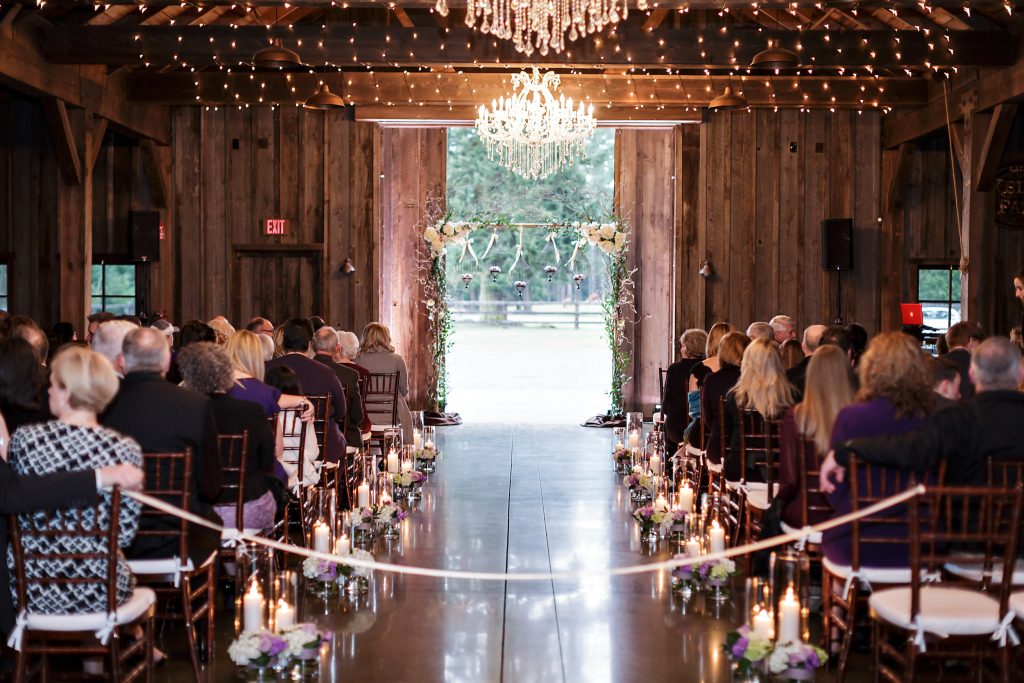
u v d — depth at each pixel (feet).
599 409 46.26
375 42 34.86
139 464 11.33
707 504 19.20
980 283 35.22
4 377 13.96
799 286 42.57
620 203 43.98
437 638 14.55
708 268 42.11
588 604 16.25
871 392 12.60
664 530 20.21
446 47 35.01
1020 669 12.89
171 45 33.88
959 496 12.19
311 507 17.34
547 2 26.48
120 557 11.46
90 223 36.60
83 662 12.44
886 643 12.59
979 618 10.97
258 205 42.70
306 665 13.19
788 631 12.86
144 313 42.19
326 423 20.36
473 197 82.74
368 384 25.95
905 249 42.60
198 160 42.63
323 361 23.71
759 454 18.24
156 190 42.04
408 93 41.22
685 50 34.88
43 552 11.11
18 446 11.03
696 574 16.52
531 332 83.20
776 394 17.78
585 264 82.58
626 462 29.19
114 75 38.27
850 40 33.96
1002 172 34.83
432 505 24.31
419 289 44.14
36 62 32.60
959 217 37.47
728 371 20.85
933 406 12.45
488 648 14.14
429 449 29.22
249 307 43.01
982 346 12.52
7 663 12.94
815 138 42.47
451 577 17.85
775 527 14.83
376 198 42.70
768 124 42.42
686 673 13.20
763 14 41.81
